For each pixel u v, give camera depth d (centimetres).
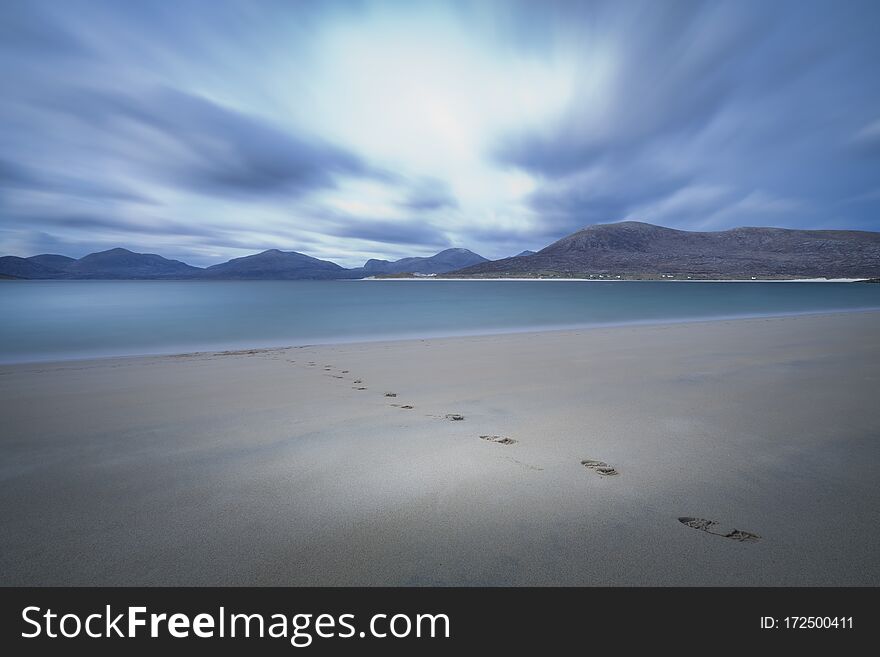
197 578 239
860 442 438
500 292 7956
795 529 282
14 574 242
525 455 410
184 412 558
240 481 356
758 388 671
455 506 315
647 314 2819
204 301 4728
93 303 4266
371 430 485
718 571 242
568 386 698
